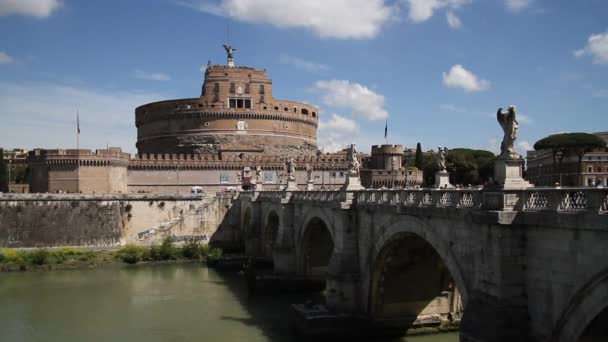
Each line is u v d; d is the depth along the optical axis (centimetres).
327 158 14600
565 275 2225
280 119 15975
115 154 12356
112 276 7831
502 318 2453
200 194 11000
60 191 11906
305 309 4719
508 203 2491
